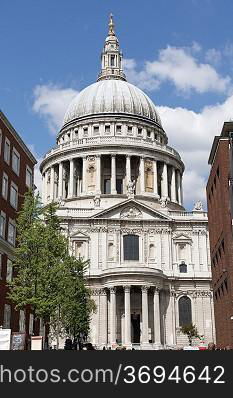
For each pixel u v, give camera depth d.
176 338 92.62
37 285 52.56
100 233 98.19
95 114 128.12
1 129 60.12
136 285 88.31
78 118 130.12
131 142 118.44
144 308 87.44
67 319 64.12
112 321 87.19
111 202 109.38
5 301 58.28
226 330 54.34
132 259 97.81
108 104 129.12
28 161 72.12
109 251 97.69
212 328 94.44
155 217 100.56
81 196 112.00
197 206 104.75
